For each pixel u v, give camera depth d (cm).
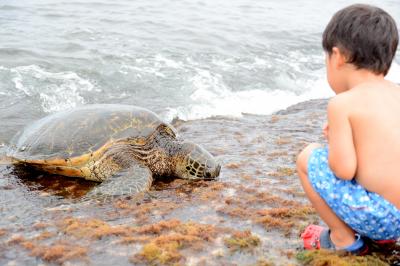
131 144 241
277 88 437
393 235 140
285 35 632
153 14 690
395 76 495
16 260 157
